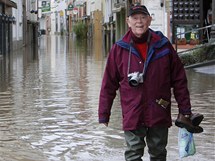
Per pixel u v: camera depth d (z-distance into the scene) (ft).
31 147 23.62
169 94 16.16
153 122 15.76
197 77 52.65
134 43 15.97
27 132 26.94
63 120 30.22
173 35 76.07
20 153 22.47
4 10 112.27
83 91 43.04
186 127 16.07
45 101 37.65
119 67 16.10
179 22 76.13
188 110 16.17
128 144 16.10
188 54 59.47
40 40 241.96
